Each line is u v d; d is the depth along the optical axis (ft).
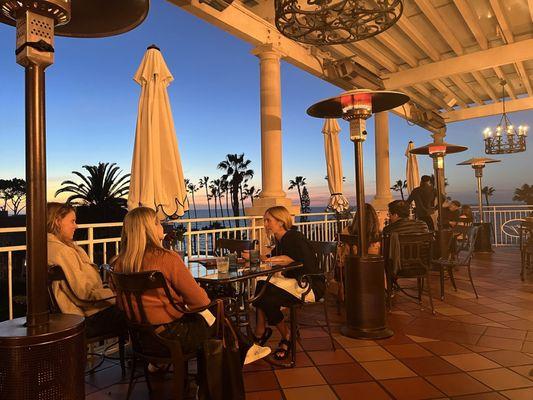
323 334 13.58
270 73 20.58
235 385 7.35
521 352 11.55
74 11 8.43
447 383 9.63
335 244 13.19
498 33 24.04
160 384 9.96
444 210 30.48
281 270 10.64
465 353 11.53
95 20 8.69
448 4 20.94
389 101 13.83
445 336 13.05
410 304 17.24
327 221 24.99
